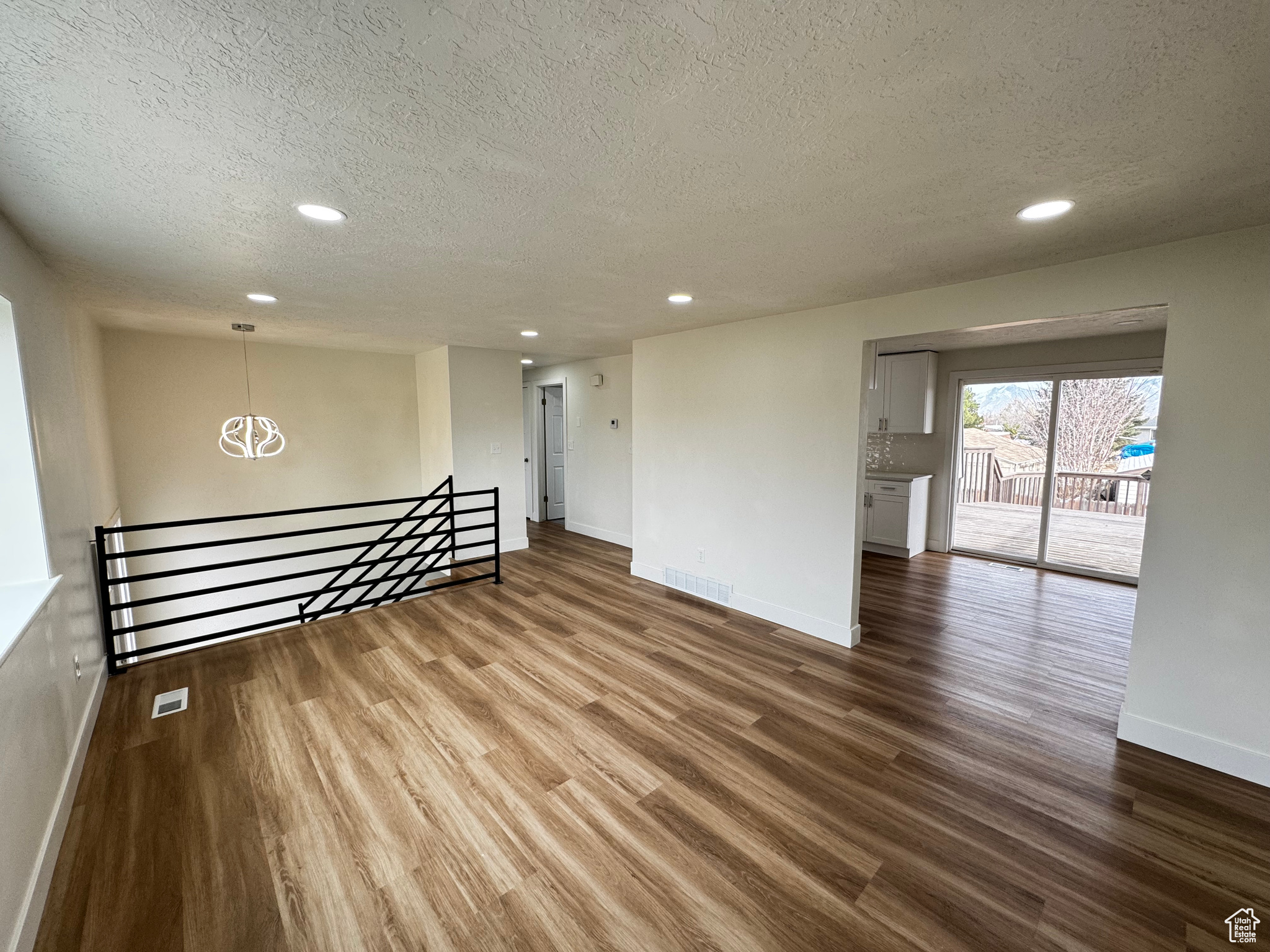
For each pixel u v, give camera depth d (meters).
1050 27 0.96
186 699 2.75
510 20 0.93
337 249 2.22
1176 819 1.92
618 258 2.35
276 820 1.92
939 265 2.44
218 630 5.09
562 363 6.95
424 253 2.29
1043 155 1.44
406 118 1.26
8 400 1.95
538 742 2.39
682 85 1.14
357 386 5.75
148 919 1.54
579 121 1.28
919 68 1.08
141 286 2.84
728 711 2.65
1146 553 2.31
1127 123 1.28
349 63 1.05
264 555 5.29
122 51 0.99
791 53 1.03
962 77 1.11
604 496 6.52
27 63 1.02
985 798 2.04
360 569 5.88
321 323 4.00
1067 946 1.46
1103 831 1.87
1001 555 5.57
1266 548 2.05
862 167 1.52
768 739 2.42
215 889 1.63
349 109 1.22
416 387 6.15
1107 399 5.41
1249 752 2.12
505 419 5.76
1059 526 5.78
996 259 2.36
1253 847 1.80
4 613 1.67
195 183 1.60
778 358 3.65
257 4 0.88
